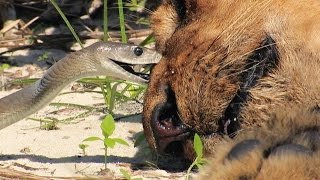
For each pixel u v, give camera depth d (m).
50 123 11.26
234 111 8.93
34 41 14.81
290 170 6.32
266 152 6.56
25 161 10.05
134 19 14.80
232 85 8.91
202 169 7.14
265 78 8.82
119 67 9.88
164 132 9.28
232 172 6.57
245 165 6.55
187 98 9.09
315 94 8.66
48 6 15.56
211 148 9.10
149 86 9.41
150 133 9.43
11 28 15.16
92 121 11.47
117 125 11.22
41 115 11.83
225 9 9.09
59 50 14.65
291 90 8.72
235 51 8.92
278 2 8.95
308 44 8.73
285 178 6.30
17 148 10.51
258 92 8.80
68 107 12.09
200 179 6.97
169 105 9.30
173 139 9.30
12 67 14.06
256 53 8.88
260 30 8.91
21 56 14.48
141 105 11.97
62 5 15.63
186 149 9.36
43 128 11.22
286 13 8.89
